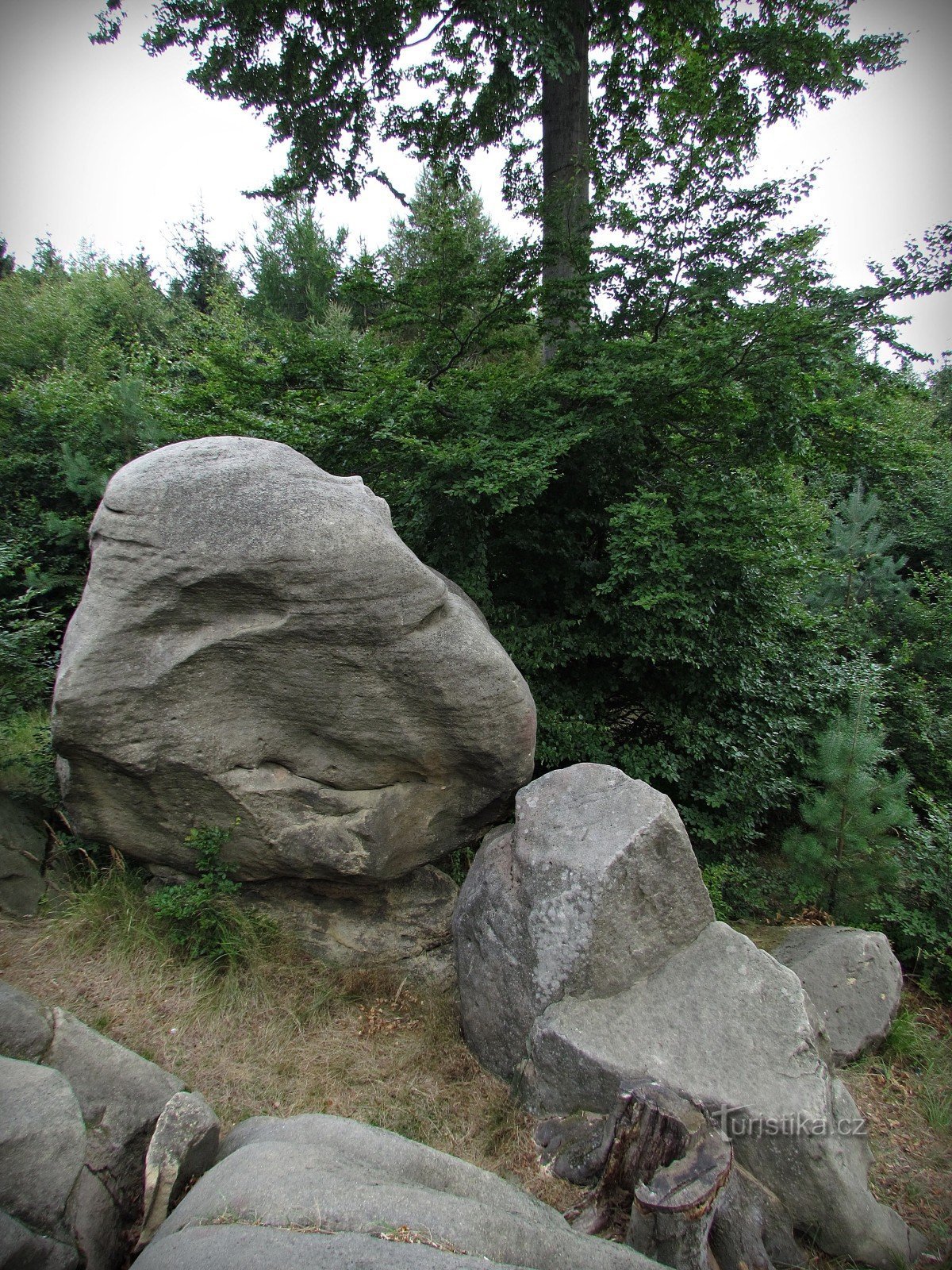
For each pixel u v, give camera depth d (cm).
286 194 884
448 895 502
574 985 378
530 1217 275
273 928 460
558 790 438
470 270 682
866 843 564
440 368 702
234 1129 321
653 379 610
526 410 641
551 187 803
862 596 976
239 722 426
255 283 1988
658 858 391
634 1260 261
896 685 819
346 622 407
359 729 437
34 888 466
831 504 1229
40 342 1401
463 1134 369
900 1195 367
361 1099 382
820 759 599
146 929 442
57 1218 254
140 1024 391
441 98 901
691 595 598
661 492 670
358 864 448
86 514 859
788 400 615
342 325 1477
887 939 514
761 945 533
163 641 404
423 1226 236
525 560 691
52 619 709
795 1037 356
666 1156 313
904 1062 459
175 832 441
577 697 661
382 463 642
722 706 689
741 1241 306
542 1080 369
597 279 678
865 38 878
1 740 530
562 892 387
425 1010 451
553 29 766
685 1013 371
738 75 839
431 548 648
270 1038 407
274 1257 209
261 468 411
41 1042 325
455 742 447
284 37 795
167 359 1306
